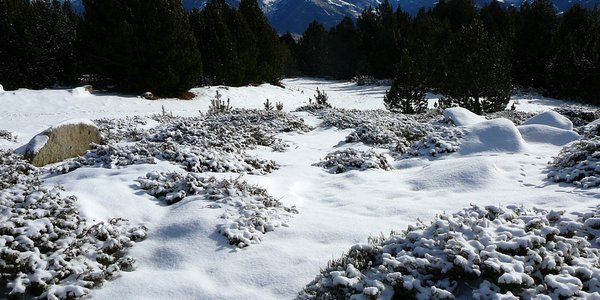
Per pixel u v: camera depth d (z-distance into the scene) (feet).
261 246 19.01
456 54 79.46
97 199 22.74
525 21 138.31
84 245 18.45
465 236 15.61
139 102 91.97
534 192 24.89
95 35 98.12
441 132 40.32
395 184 28.37
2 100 80.84
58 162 34.71
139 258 18.60
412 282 13.71
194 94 107.86
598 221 16.69
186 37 102.42
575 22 138.31
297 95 131.23
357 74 199.62
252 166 32.17
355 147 41.68
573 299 12.34
